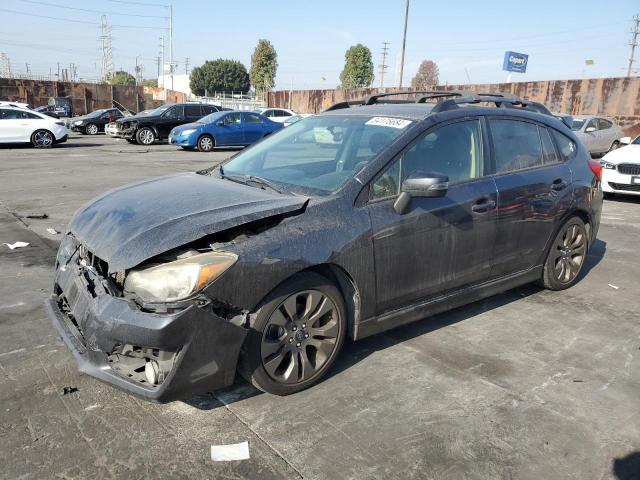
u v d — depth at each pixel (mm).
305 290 3061
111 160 15562
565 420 2982
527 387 3318
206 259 2686
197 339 2656
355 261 3219
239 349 2822
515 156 4340
